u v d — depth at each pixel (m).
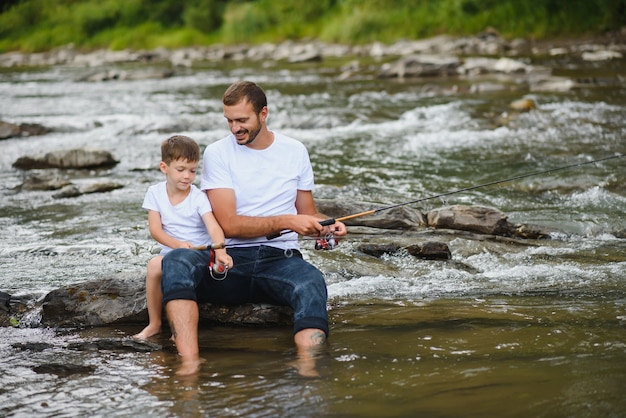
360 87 15.75
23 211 6.94
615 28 24.08
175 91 16.50
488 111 11.77
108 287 4.39
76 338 4.07
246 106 4.15
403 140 9.98
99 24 34.03
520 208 6.66
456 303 4.41
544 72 16.52
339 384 3.26
